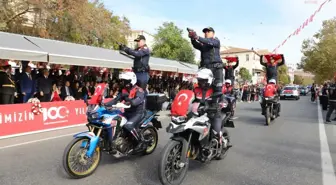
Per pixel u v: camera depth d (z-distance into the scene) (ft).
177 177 14.03
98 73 51.34
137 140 17.52
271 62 36.19
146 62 23.47
